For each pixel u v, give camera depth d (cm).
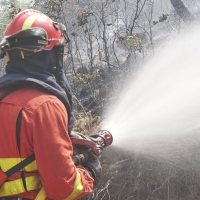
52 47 243
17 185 228
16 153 224
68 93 255
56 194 221
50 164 215
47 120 219
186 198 511
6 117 225
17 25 240
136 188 526
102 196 524
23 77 231
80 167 252
